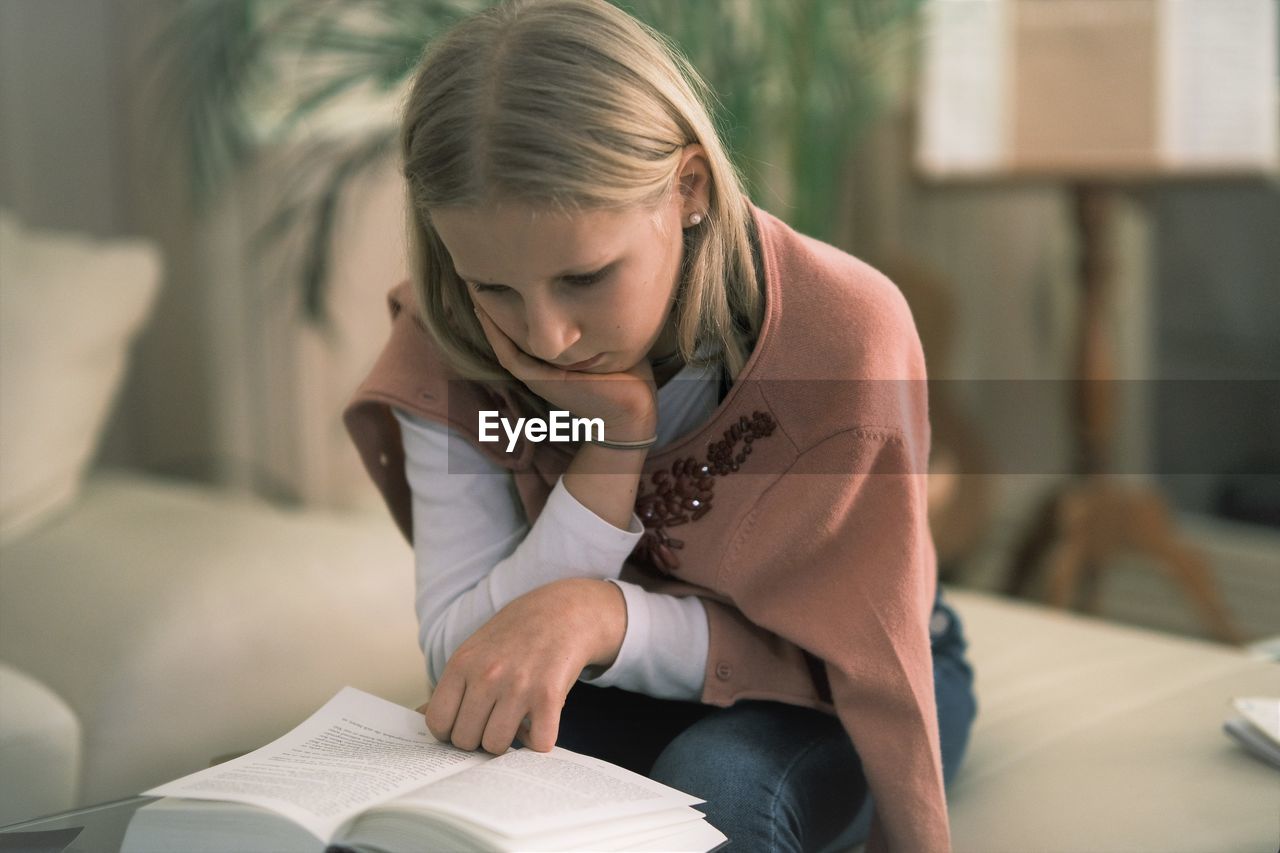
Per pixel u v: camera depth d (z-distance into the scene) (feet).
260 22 8.38
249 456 10.11
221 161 9.48
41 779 4.91
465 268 3.48
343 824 3.17
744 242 3.86
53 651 5.43
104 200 10.27
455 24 3.64
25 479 6.67
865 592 3.87
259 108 9.25
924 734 3.81
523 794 3.25
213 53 8.11
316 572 5.97
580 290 3.48
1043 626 5.47
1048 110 8.75
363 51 7.07
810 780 3.87
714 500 3.96
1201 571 8.88
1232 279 9.93
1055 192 10.38
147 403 10.55
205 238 9.94
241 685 5.47
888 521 3.88
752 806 3.74
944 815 3.81
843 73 8.32
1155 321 10.35
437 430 4.08
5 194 9.75
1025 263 10.68
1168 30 8.34
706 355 3.95
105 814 3.44
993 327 10.93
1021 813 4.08
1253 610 9.58
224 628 5.51
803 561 3.92
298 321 9.41
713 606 3.99
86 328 7.16
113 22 10.10
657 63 3.62
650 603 3.85
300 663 5.60
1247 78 8.27
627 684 3.87
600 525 3.80
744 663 3.94
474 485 4.09
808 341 3.88
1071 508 9.06
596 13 3.59
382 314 9.69
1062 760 4.34
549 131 3.35
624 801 3.29
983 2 8.87
